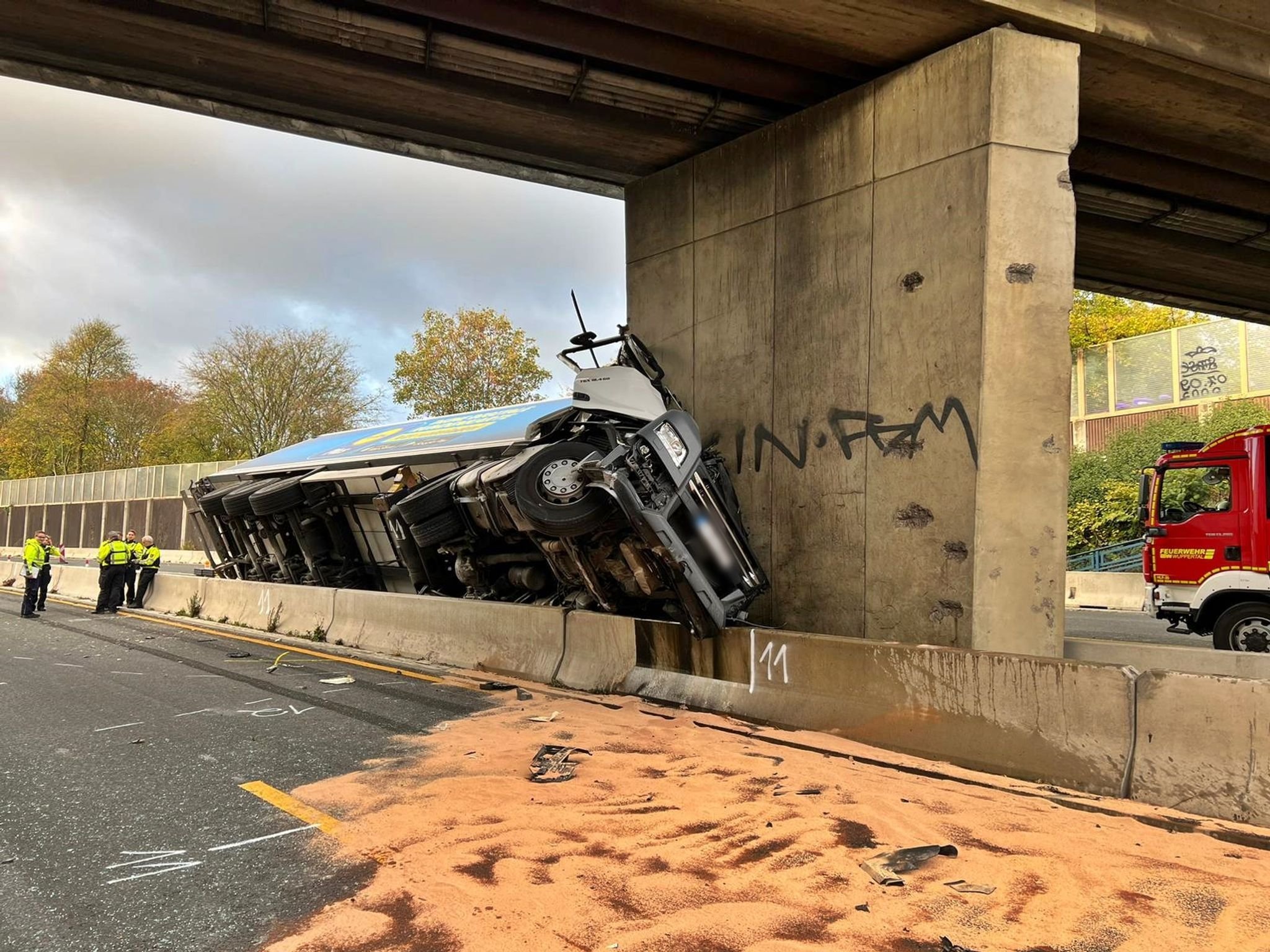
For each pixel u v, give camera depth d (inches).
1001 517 286.7
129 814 187.5
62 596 826.2
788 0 284.5
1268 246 559.2
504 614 376.2
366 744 246.4
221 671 377.1
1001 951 123.4
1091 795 192.9
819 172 348.5
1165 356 1063.6
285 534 598.9
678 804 190.1
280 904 142.3
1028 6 285.4
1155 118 372.8
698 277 407.5
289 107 391.9
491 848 165.2
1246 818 171.3
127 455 2271.2
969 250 291.6
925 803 190.5
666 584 316.5
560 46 325.7
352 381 1760.6
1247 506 399.9
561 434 368.8
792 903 139.8
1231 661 303.3
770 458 366.3
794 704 261.9
